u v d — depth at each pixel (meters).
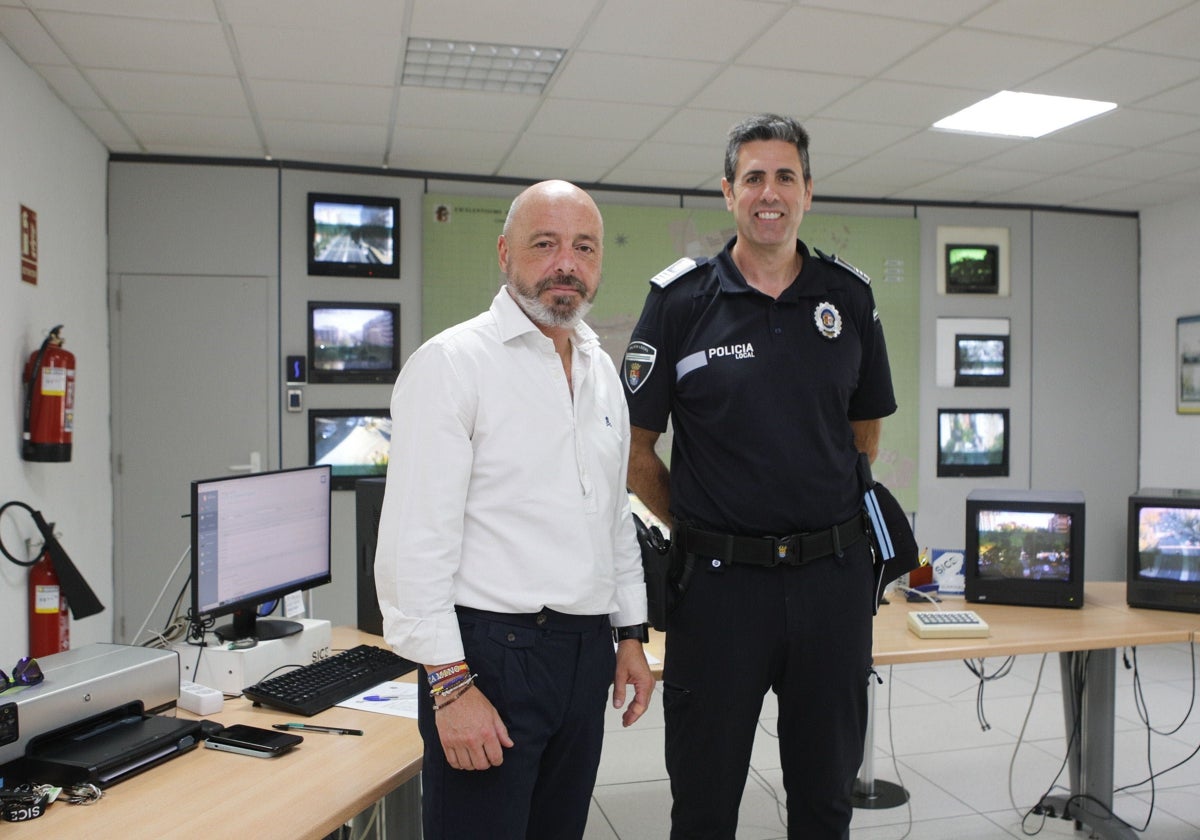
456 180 5.01
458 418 1.32
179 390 4.62
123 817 1.32
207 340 4.66
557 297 1.36
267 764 1.53
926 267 5.70
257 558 2.10
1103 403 5.95
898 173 5.07
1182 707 4.09
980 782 3.29
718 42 3.24
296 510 2.23
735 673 1.65
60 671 1.60
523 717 1.30
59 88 3.64
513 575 1.32
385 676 1.98
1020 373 5.82
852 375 1.73
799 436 1.65
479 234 4.98
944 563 3.03
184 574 4.62
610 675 1.45
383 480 2.46
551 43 3.24
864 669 1.71
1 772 1.41
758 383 1.65
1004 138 4.43
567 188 1.40
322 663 2.01
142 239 4.57
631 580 1.59
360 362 4.84
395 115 4.03
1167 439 5.80
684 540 1.71
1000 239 5.80
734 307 1.69
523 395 1.37
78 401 4.03
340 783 1.45
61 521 3.76
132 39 3.17
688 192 5.38
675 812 1.74
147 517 4.59
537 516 1.34
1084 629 2.55
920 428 5.67
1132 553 2.83
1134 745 3.64
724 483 1.67
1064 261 5.89
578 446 1.41
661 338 1.75
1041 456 5.85
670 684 1.72
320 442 4.77
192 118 4.04
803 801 1.73
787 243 1.67
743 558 1.64
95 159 4.32
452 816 1.30
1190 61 3.45
